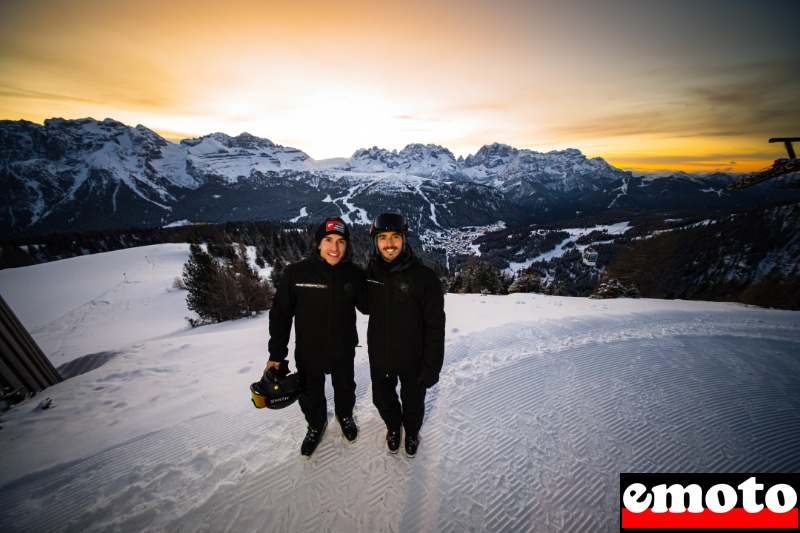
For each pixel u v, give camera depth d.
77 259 40.78
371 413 3.15
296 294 2.30
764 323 6.78
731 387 3.86
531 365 4.34
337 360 2.45
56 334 19.86
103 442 2.79
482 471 2.50
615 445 2.82
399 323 2.28
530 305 8.85
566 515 2.19
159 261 40.66
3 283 32.69
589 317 7.02
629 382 3.93
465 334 5.64
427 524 2.10
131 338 17.75
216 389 3.76
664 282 35.28
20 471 2.46
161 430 2.94
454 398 3.48
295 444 2.73
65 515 2.13
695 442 2.89
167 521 2.08
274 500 2.23
